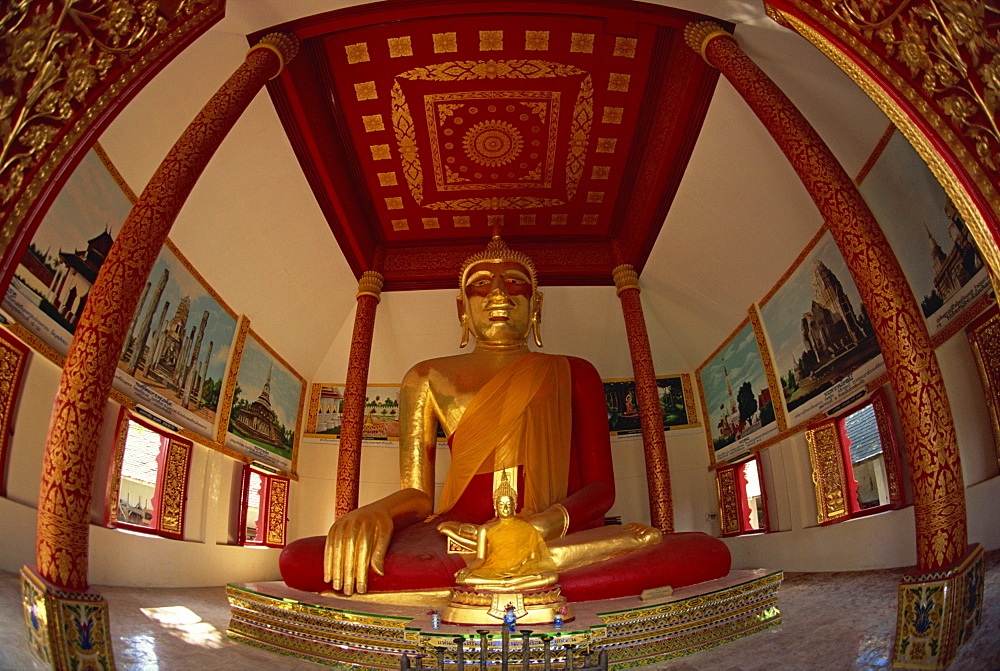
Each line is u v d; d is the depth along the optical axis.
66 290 5.86
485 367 6.73
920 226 5.86
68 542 3.61
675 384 11.23
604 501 5.89
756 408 9.34
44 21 3.28
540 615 3.82
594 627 3.62
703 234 9.01
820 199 4.78
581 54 7.57
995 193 3.22
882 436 6.61
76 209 5.97
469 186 9.48
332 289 10.40
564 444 6.12
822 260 7.54
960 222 5.33
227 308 8.90
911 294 4.24
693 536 5.12
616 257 10.35
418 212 9.96
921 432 3.85
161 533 7.46
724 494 10.25
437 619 3.74
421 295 10.70
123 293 4.32
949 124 3.44
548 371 6.42
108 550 6.39
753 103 5.62
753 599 4.27
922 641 3.34
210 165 7.43
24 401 5.31
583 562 4.75
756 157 7.59
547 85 7.98
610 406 11.29
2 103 3.21
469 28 7.20
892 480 6.48
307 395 11.25
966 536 3.63
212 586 8.14
